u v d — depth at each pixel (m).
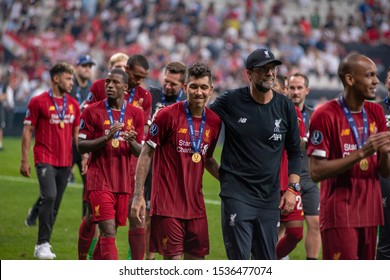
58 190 17.39
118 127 13.65
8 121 45.88
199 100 12.11
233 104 12.11
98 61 54.59
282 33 61.31
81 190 26.77
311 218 15.47
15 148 39.69
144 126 15.55
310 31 60.31
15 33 56.19
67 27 56.91
